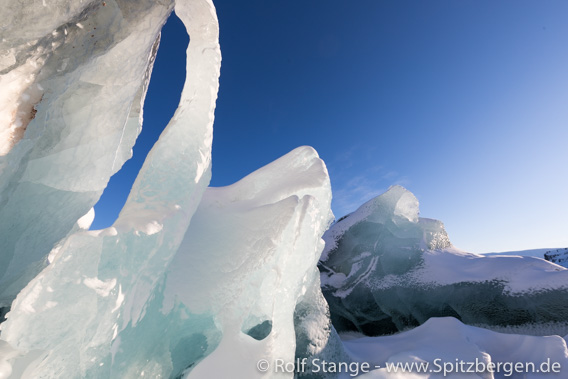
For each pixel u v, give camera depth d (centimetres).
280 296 279
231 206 388
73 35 262
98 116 294
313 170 425
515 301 631
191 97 300
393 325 805
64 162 287
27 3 232
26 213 291
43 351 180
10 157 253
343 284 873
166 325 276
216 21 320
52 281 171
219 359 250
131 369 241
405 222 909
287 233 300
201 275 303
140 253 216
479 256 834
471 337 422
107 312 195
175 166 278
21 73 247
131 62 302
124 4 279
